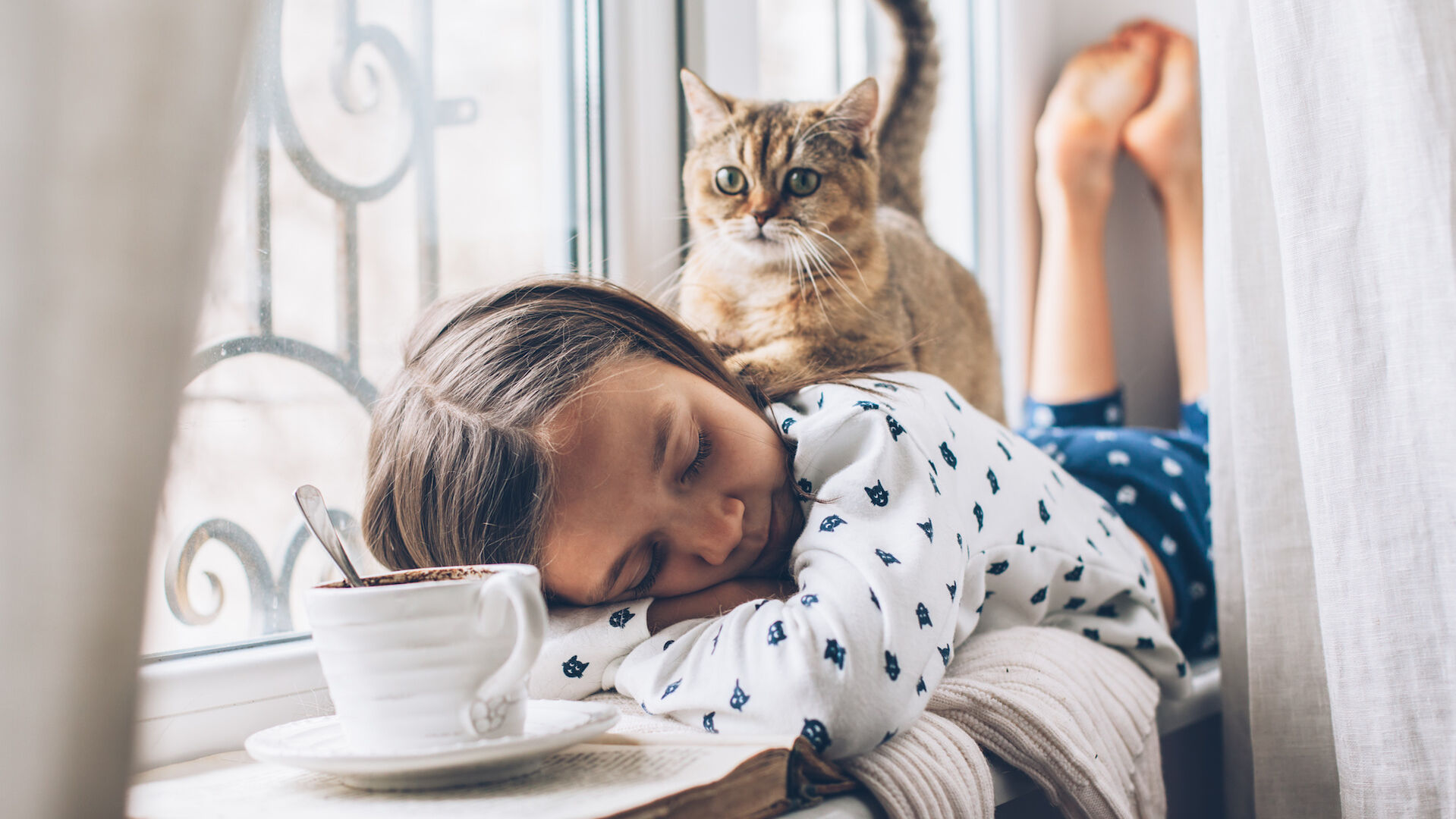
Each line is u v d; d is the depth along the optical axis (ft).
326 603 1.42
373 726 1.42
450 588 1.39
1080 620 2.65
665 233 3.40
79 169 1.00
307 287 2.67
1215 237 2.72
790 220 3.12
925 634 1.78
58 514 0.99
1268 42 2.31
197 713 2.13
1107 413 4.57
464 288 3.03
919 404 2.37
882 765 1.68
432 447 2.09
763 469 2.15
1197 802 2.99
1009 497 2.43
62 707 1.00
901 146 4.13
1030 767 1.96
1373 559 2.18
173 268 1.05
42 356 0.98
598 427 2.01
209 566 2.40
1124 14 4.95
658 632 2.10
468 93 3.04
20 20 0.97
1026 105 4.75
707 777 1.37
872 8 4.27
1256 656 2.56
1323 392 2.24
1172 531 3.43
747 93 3.65
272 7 2.59
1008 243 4.71
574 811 1.23
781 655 1.73
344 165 2.75
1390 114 2.17
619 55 3.26
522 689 1.48
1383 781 2.14
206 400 2.43
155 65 1.03
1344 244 2.22
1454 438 2.10
